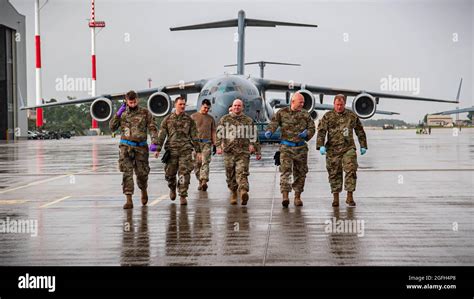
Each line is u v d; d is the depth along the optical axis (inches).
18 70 2503.7
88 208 387.9
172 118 402.9
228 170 400.2
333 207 379.2
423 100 1173.1
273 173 619.5
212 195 450.9
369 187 481.1
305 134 382.9
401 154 926.4
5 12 2383.1
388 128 5260.8
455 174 585.0
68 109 4475.9
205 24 1325.0
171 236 292.2
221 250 259.8
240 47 1343.5
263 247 264.5
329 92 1189.1
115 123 394.0
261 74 2017.7
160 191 480.1
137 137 389.1
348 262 236.1
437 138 1861.5
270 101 1635.1
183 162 399.2
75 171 676.7
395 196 426.3
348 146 381.4
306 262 237.0
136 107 394.0
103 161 868.0
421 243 268.2
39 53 2404.0
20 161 877.8
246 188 391.5
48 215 359.6
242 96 1064.8
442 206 376.2
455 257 241.9
